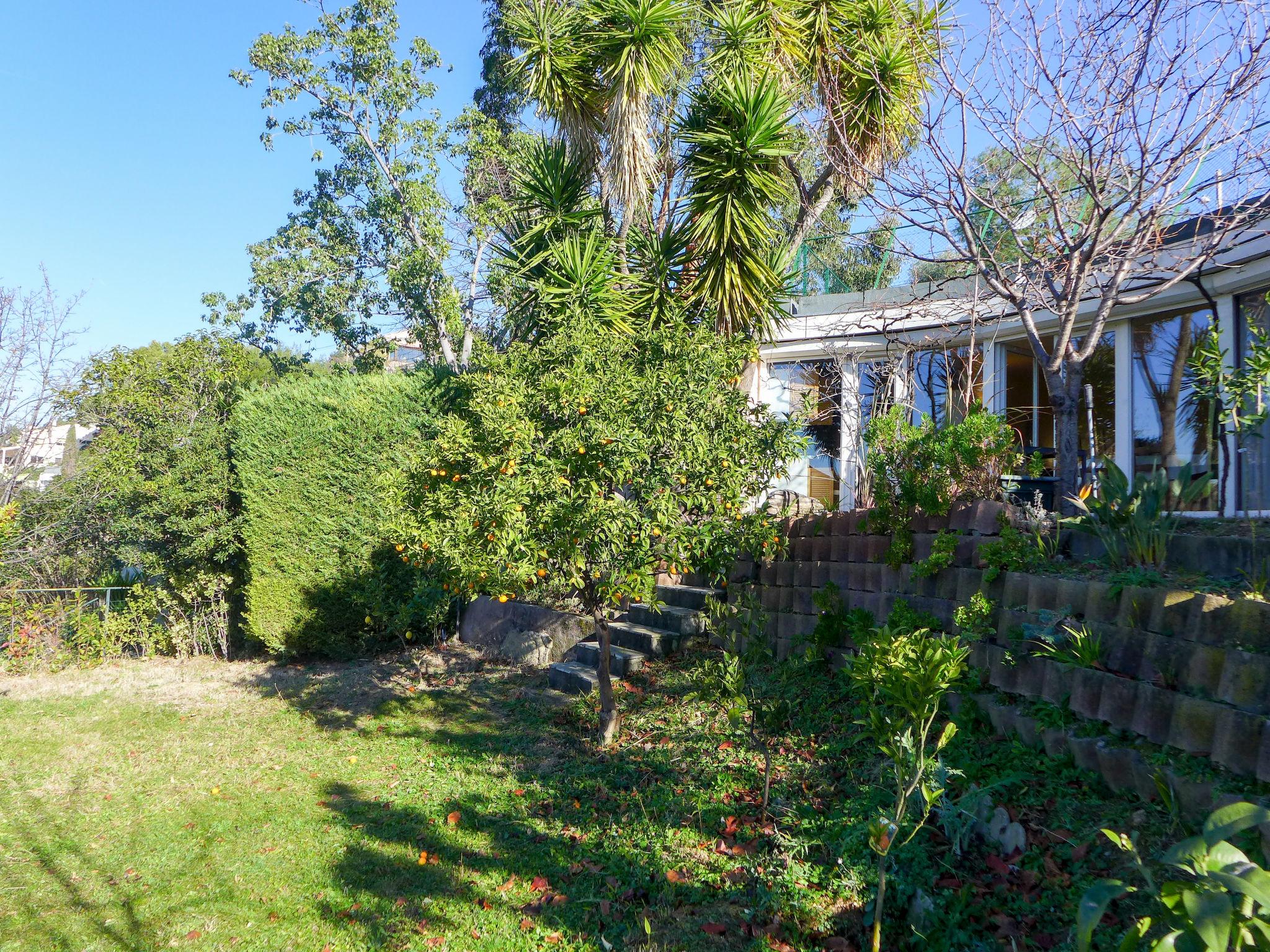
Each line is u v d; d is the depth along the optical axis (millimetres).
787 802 4660
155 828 5422
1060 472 5523
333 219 16359
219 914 4262
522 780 5848
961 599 5164
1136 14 5141
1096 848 3426
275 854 4949
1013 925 3260
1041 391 9211
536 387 5723
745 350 6383
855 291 11414
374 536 10070
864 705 4926
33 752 7234
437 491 5879
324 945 3920
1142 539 4293
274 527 10148
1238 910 2057
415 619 10211
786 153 7570
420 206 14984
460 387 10211
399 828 5207
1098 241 5559
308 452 10188
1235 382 4645
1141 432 8062
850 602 6281
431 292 15367
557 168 8625
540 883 4340
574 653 8570
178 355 11336
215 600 11133
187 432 10945
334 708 8227
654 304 8055
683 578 9031
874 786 4461
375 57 14930
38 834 5398
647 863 4359
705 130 8039
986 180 6676
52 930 4137
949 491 5570
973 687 4629
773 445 5840
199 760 6855
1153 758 3494
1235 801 3000
